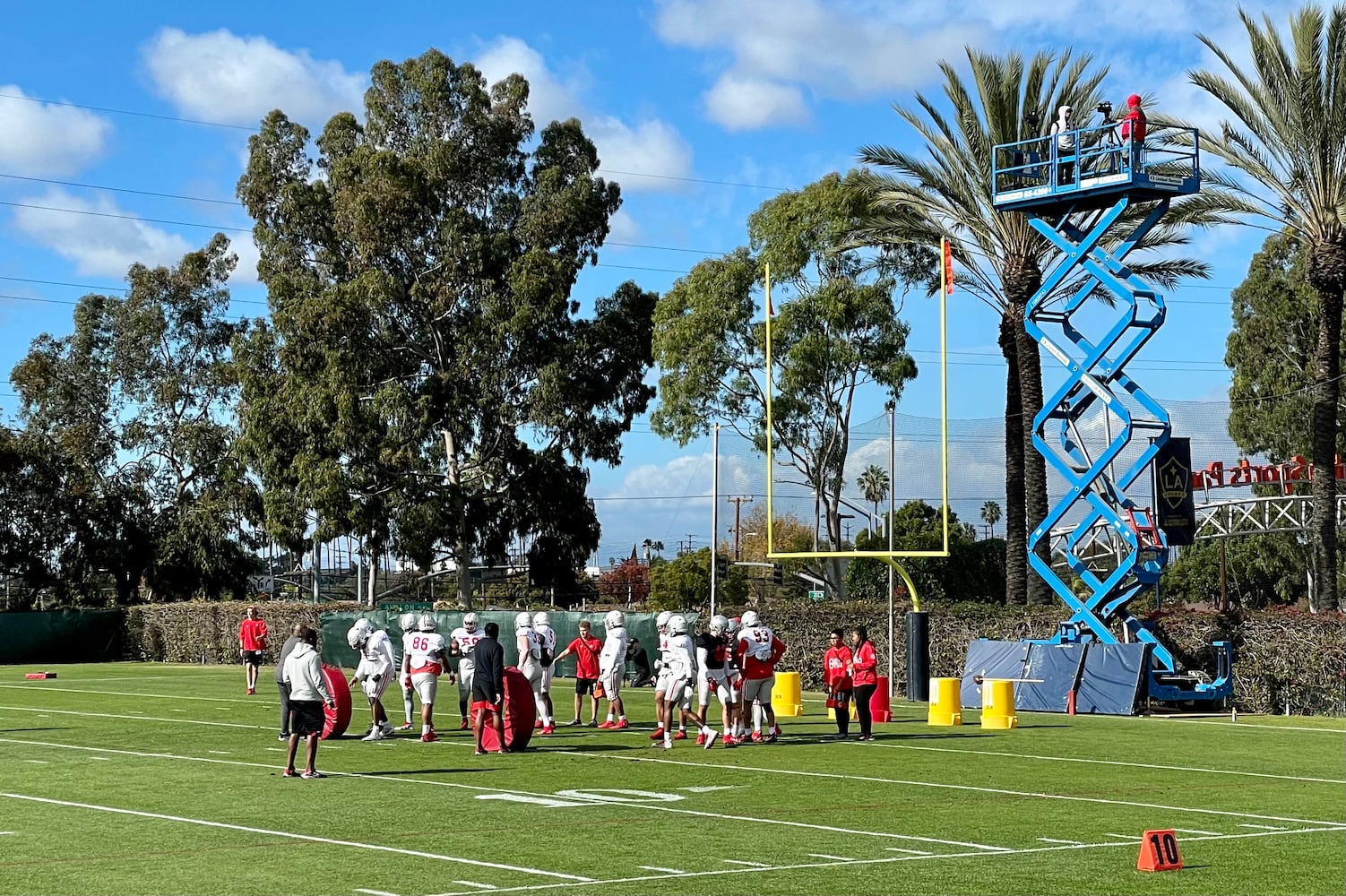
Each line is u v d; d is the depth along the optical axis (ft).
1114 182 103.65
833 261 169.78
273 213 209.05
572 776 61.87
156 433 243.19
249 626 119.34
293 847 43.27
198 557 230.89
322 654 154.71
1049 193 107.24
